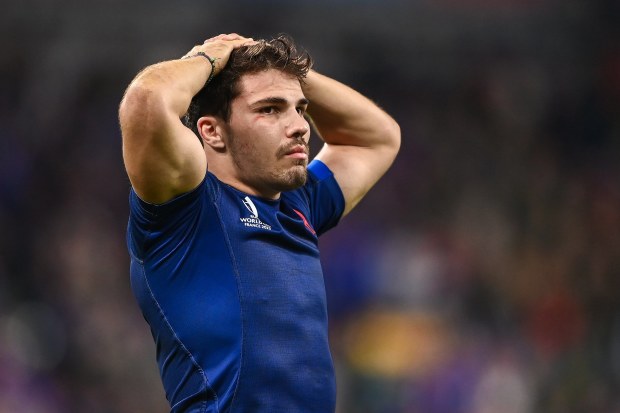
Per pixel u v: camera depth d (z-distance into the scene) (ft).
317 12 173.47
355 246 154.51
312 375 41.24
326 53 174.81
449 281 150.61
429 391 134.82
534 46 183.52
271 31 171.32
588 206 169.89
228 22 169.89
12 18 170.71
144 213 40.78
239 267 41.06
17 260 155.12
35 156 170.19
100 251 157.07
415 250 153.99
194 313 40.52
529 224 165.89
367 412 136.26
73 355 140.36
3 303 144.77
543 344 143.02
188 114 44.06
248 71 42.75
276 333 40.78
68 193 166.91
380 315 145.89
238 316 40.40
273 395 40.22
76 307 145.59
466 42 181.27
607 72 184.85
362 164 50.65
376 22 176.24
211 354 40.34
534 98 183.93
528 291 151.12
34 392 131.64
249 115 42.50
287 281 41.75
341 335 144.05
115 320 145.59
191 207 40.86
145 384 135.44
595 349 140.05
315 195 48.37
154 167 39.52
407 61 180.14
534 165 177.37
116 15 170.91
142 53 172.04
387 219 163.63
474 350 138.62
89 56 173.06
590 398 133.39
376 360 139.54
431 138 178.91
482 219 165.07
